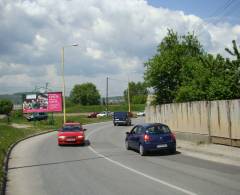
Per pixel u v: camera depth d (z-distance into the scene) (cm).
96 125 5966
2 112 9500
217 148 1991
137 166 1546
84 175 1358
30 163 1755
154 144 1919
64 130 2709
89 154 2075
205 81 2681
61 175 1381
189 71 3581
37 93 5769
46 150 2358
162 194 986
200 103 2362
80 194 1029
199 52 3962
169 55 3772
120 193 1022
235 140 1955
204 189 1027
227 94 2419
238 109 1905
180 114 2795
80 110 12538
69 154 2102
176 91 3609
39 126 5359
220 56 2677
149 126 1973
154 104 3944
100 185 1150
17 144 2848
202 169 1388
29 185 1205
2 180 1234
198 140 2409
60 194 1045
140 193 1011
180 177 1234
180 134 2778
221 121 2083
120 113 5809
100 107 13050
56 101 5734
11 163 1767
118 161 1734
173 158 1778
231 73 2391
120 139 3184
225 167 1420
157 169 1440
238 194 957
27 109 5766
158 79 3819
